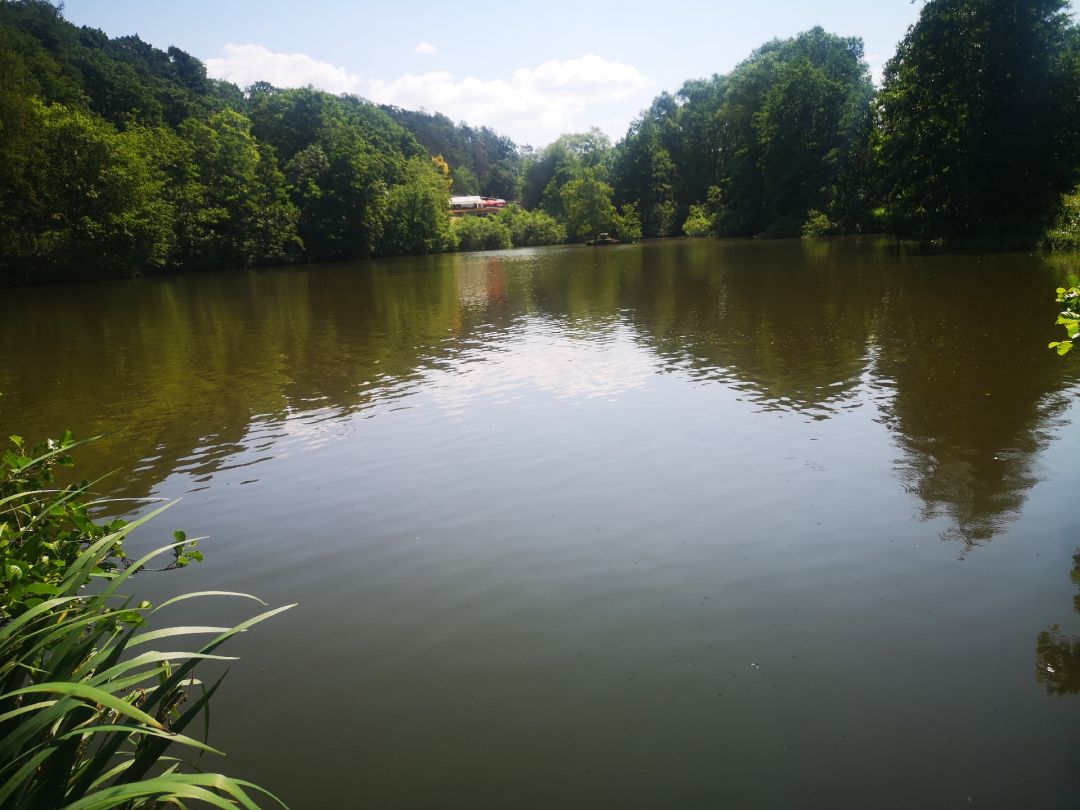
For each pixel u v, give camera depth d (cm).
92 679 187
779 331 1448
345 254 5906
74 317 2366
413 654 445
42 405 1144
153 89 6594
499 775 343
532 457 787
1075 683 386
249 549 602
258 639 468
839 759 342
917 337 1294
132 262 4134
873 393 953
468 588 520
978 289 1859
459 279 3294
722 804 319
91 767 198
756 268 2933
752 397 973
